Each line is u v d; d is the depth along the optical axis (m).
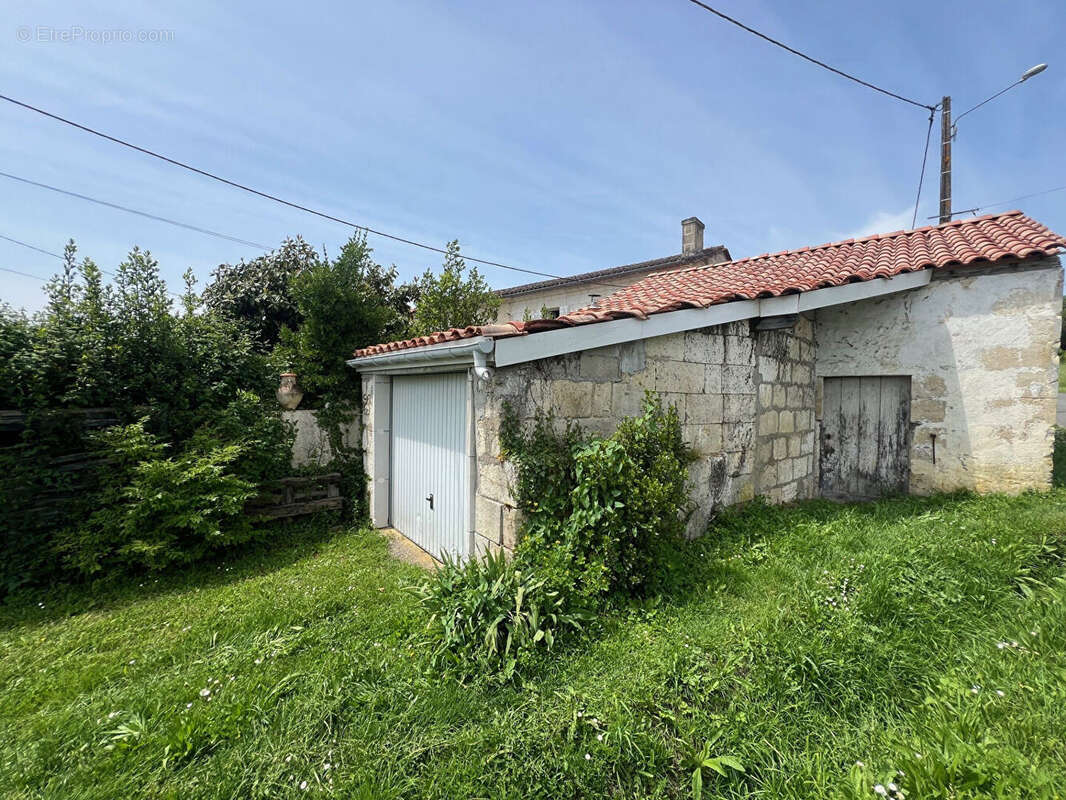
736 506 4.98
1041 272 4.97
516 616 2.56
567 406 3.72
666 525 3.41
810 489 6.35
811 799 1.68
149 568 4.29
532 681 2.35
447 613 2.73
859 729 2.02
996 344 5.22
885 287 5.23
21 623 3.46
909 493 5.80
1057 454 6.69
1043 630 2.42
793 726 2.04
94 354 4.52
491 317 8.51
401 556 4.73
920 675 2.29
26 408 4.23
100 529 4.23
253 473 5.05
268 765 1.87
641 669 2.39
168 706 2.30
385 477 5.75
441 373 4.58
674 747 1.95
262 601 3.57
